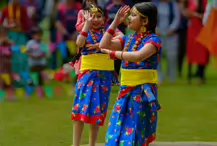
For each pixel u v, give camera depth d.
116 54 11.89
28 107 22.28
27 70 24.61
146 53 11.79
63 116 20.30
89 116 13.83
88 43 13.99
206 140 16.58
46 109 21.78
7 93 24.09
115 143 11.95
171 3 28.64
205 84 29.19
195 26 28.50
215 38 24.36
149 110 12.10
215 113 21.03
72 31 25.39
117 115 12.12
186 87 28.09
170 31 28.61
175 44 28.86
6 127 18.44
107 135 12.20
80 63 14.26
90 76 13.94
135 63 12.00
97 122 13.80
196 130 18.03
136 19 12.05
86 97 13.85
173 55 28.98
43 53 24.67
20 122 19.25
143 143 12.08
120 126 12.05
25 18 26.70
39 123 19.06
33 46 24.56
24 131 17.83
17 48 24.44
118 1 16.30
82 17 14.44
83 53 14.08
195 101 23.78
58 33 25.89
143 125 12.04
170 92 26.36
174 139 16.70
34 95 25.39
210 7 24.41
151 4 12.08
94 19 13.93
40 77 24.72
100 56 13.95
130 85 12.05
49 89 24.77
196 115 20.64
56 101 23.77
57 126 18.55
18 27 26.50
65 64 24.86
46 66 25.55
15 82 24.42
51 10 30.42
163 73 31.05
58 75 24.84
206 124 19.02
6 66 24.16
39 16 30.95
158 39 11.95
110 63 14.08
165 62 37.19
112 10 16.28
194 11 28.33
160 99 24.28
